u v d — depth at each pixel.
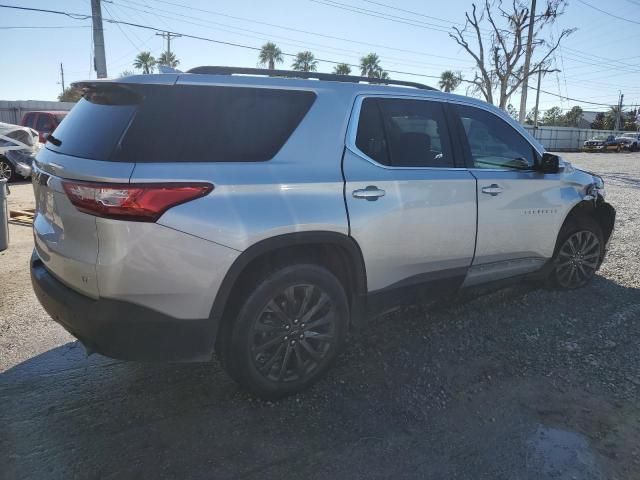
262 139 2.93
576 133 50.25
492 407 3.08
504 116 4.26
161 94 2.73
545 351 3.76
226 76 2.94
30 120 16.25
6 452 2.62
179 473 2.49
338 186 3.06
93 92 3.01
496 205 3.94
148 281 2.54
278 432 2.81
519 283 4.82
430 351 3.73
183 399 3.12
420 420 2.94
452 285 3.85
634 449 2.72
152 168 2.54
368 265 3.26
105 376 3.38
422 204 3.46
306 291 3.05
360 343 3.84
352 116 3.29
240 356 2.88
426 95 3.75
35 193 3.22
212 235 2.62
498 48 22.86
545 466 2.58
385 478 2.48
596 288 5.09
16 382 3.30
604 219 5.15
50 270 2.92
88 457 2.59
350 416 2.96
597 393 3.24
